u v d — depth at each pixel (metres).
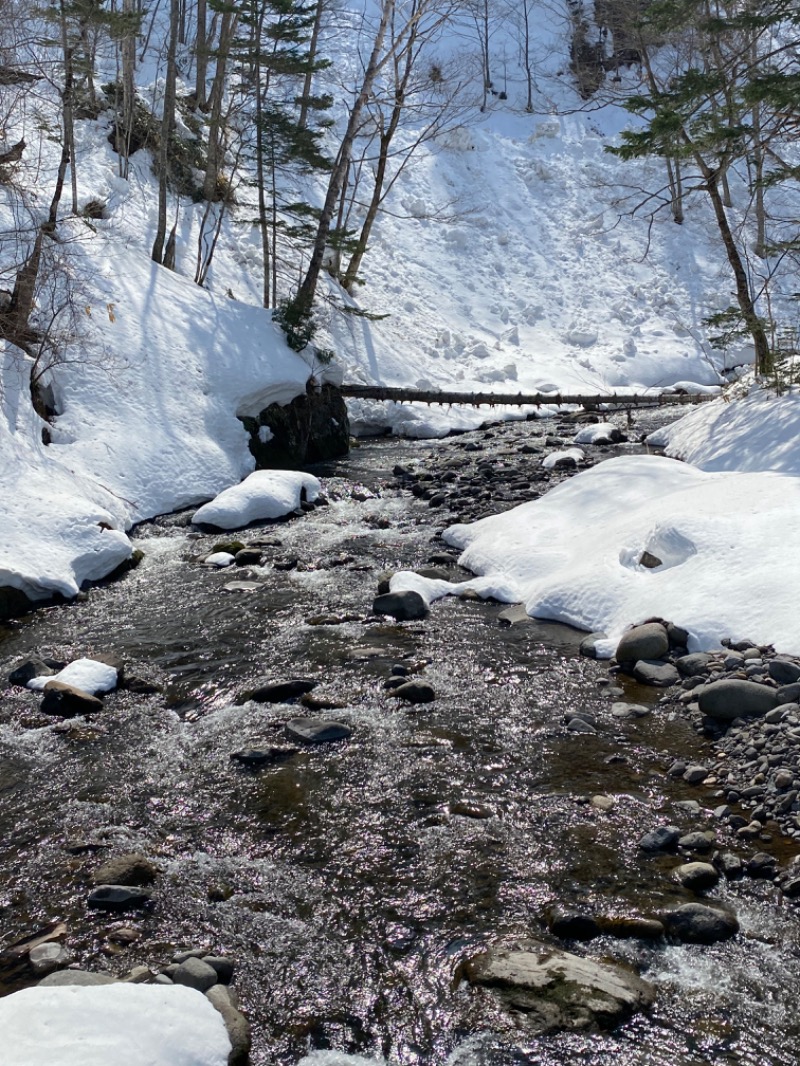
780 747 5.90
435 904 4.76
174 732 6.75
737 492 9.58
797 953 4.34
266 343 16.59
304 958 4.40
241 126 25.81
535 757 6.19
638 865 5.01
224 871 5.09
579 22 37.41
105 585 10.19
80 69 18.09
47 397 13.34
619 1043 3.84
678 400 21.81
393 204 30.59
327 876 5.02
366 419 19.89
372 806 5.67
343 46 37.78
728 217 33.03
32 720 7.00
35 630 8.89
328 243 20.25
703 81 12.70
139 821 5.59
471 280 28.98
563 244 31.73
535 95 39.44
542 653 7.90
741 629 7.37
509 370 23.67
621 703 6.90
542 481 14.28
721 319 15.02
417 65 35.53
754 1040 3.85
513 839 5.28
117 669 7.64
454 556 10.77
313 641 8.36
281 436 16.02
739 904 4.69
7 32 15.87
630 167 34.25
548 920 4.59
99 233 17.00
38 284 13.31
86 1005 3.69
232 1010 3.96
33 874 5.09
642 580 8.44
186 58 29.70
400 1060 3.80
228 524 12.33
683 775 5.89
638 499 10.59
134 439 13.44
